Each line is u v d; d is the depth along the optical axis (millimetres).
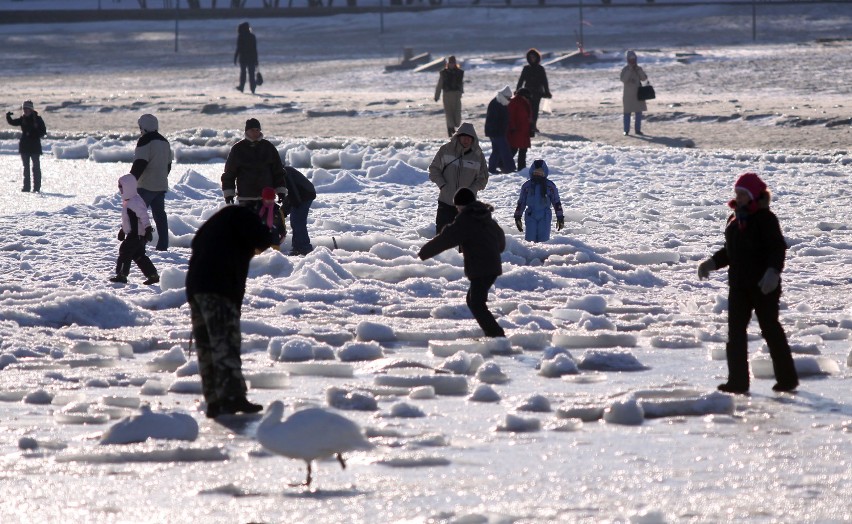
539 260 52938
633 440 22969
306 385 29250
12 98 168750
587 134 115812
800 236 62000
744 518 16953
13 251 54969
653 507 17594
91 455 21344
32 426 24719
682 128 118250
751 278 28422
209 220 26797
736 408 26422
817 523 16719
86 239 59031
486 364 30391
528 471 20281
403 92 174375
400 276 49469
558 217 56438
